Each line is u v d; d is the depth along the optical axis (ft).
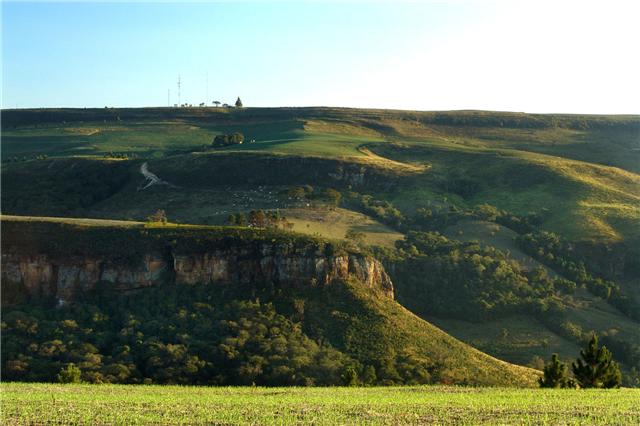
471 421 145.28
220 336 274.16
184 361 257.34
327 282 299.58
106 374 249.75
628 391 187.62
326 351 265.95
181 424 141.79
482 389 198.70
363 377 247.91
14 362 252.01
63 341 267.80
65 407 156.15
